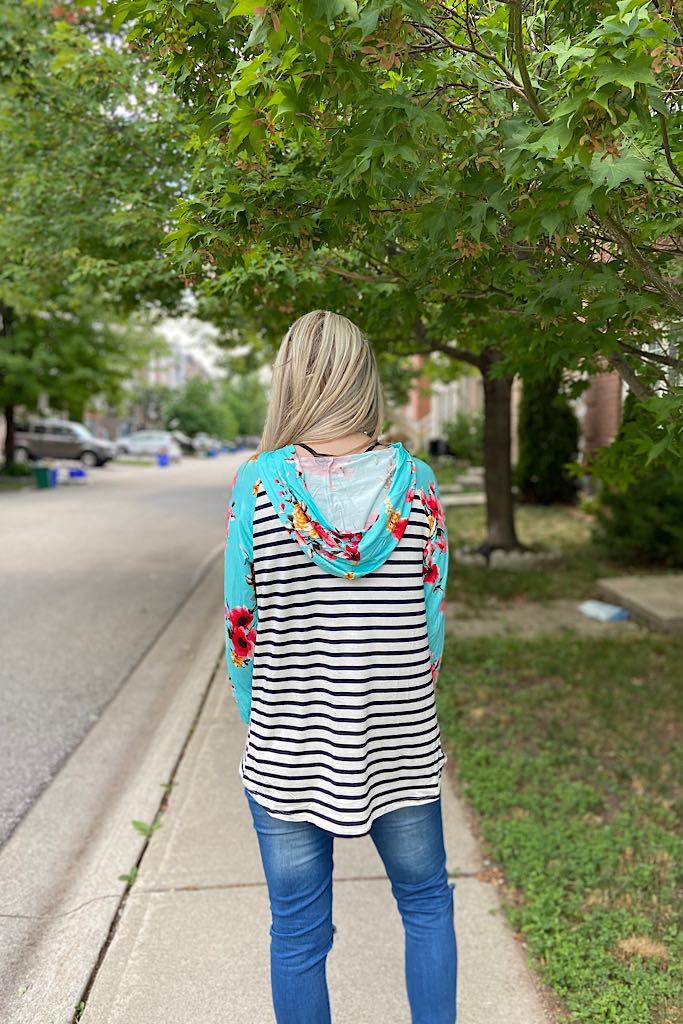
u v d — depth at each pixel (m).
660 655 5.46
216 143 2.62
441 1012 1.62
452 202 1.80
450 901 1.66
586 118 1.41
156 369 30.50
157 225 4.80
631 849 2.88
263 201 2.13
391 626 1.49
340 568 1.46
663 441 2.02
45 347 21.97
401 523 1.52
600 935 2.40
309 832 1.53
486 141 1.76
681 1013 2.09
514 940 2.43
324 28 1.36
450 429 21.42
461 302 2.53
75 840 3.25
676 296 1.96
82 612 7.30
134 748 4.22
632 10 1.43
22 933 2.61
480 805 3.23
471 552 9.07
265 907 2.63
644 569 8.48
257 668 1.54
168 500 18.72
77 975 2.32
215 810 3.31
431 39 1.66
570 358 2.46
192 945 2.44
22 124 5.23
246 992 2.23
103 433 66.88
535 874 2.72
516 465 15.52
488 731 4.02
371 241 2.42
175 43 1.84
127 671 5.58
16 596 7.89
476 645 5.63
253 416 99.25
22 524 13.70
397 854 1.59
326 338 1.63
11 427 25.89
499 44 1.79
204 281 3.21
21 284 6.61
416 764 1.53
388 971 2.30
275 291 3.13
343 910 2.60
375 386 1.66
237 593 1.55
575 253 2.07
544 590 7.51
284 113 1.52
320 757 1.47
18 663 5.71
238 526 1.54
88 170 5.17
